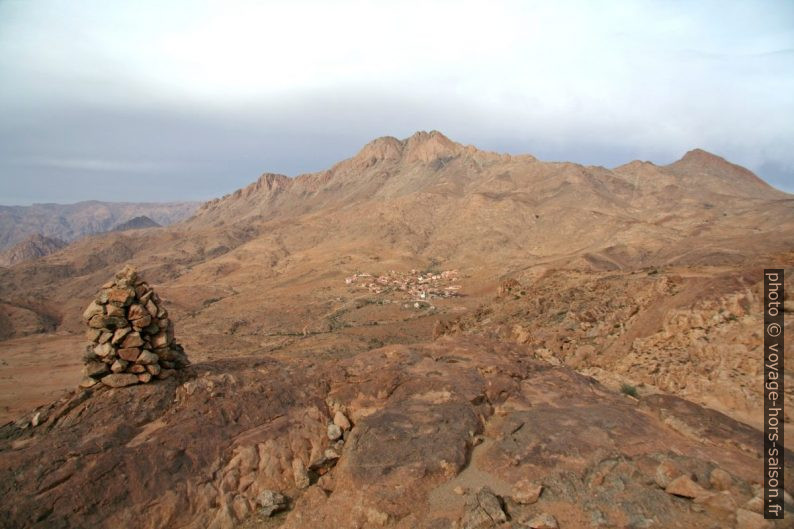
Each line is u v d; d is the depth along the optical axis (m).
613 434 12.20
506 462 11.45
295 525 10.11
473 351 18.52
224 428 12.59
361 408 14.34
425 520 9.81
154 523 10.23
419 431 12.45
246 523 10.70
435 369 16.05
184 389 13.44
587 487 10.41
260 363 16.31
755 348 16.38
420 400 14.18
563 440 11.92
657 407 13.65
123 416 12.20
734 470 10.32
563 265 101.00
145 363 13.36
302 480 11.91
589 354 23.09
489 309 38.44
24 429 11.69
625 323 24.38
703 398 15.77
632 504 9.80
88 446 10.94
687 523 9.28
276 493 11.30
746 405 14.71
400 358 17.09
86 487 10.12
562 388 15.55
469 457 11.98
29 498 9.65
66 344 64.31
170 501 10.58
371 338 64.44
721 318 18.66
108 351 13.05
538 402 14.52
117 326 13.38
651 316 22.44
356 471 11.28
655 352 19.48
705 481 10.11
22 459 10.32
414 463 11.34
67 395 12.79
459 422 12.92
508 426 13.05
